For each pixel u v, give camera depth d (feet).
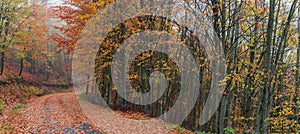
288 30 28.66
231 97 29.45
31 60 101.60
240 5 24.73
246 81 31.83
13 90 59.93
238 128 36.24
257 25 24.90
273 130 36.47
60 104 49.34
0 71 64.75
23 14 60.85
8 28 61.46
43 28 77.05
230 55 25.98
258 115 28.45
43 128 26.53
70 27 46.83
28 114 35.86
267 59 24.80
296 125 32.32
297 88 31.60
